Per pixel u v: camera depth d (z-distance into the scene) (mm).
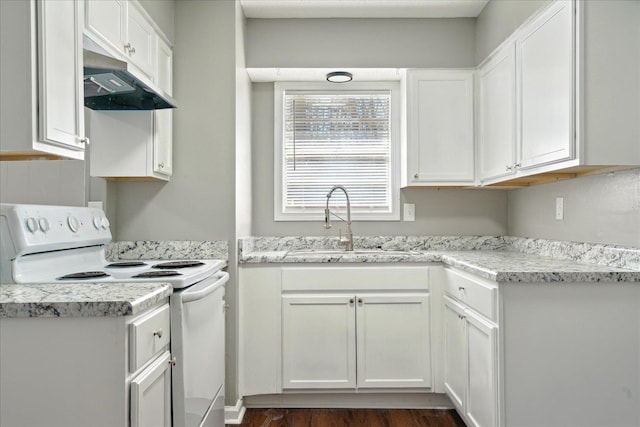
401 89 3047
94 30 1676
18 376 1171
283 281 2490
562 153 1748
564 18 1732
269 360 2482
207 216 2512
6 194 1991
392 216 3072
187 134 2531
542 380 1710
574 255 2121
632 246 1755
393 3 2762
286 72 2926
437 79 2799
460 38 2980
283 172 3115
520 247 2750
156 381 1392
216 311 1987
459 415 2441
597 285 1711
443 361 2473
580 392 1701
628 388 1694
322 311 2480
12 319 1176
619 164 1663
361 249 3035
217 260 2357
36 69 1315
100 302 1163
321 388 2477
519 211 2834
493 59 2506
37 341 1174
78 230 1836
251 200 3029
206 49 2545
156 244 2496
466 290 2084
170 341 1544
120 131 2266
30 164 2031
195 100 2539
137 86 1902
